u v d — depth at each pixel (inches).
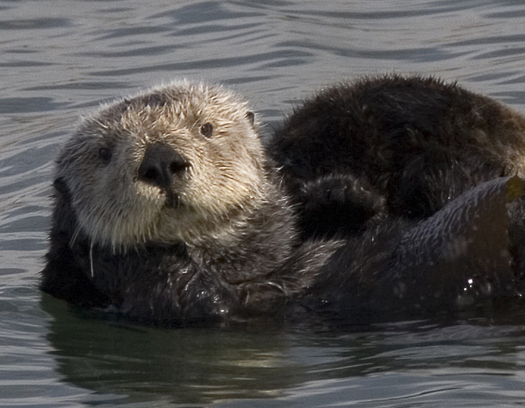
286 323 630.5
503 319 603.2
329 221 694.5
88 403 525.3
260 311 642.8
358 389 519.2
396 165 725.3
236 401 518.0
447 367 537.3
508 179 615.2
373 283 637.3
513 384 511.2
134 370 572.7
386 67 1111.0
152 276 642.8
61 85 1103.0
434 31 1215.6
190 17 1289.4
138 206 593.0
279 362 568.7
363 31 1231.5
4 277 751.7
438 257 621.3
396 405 496.1
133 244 634.8
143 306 644.7
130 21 1291.8
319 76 1080.2
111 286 655.1
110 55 1182.3
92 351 605.9
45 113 1042.7
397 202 714.8
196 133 622.2
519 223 639.1
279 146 768.9
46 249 809.5
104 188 617.9
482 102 751.1
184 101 645.9
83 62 1168.2
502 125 741.3
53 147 961.5
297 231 693.3
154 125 608.1
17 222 859.4
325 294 644.1
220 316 637.9
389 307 627.5
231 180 627.2
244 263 655.1
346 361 561.6
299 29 1232.8
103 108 678.5
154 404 519.8
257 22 1261.1
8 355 601.9
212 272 649.6
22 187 917.2
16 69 1155.9
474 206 620.1
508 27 1204.5
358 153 737.6
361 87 772.6
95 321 657.0
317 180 708.7
